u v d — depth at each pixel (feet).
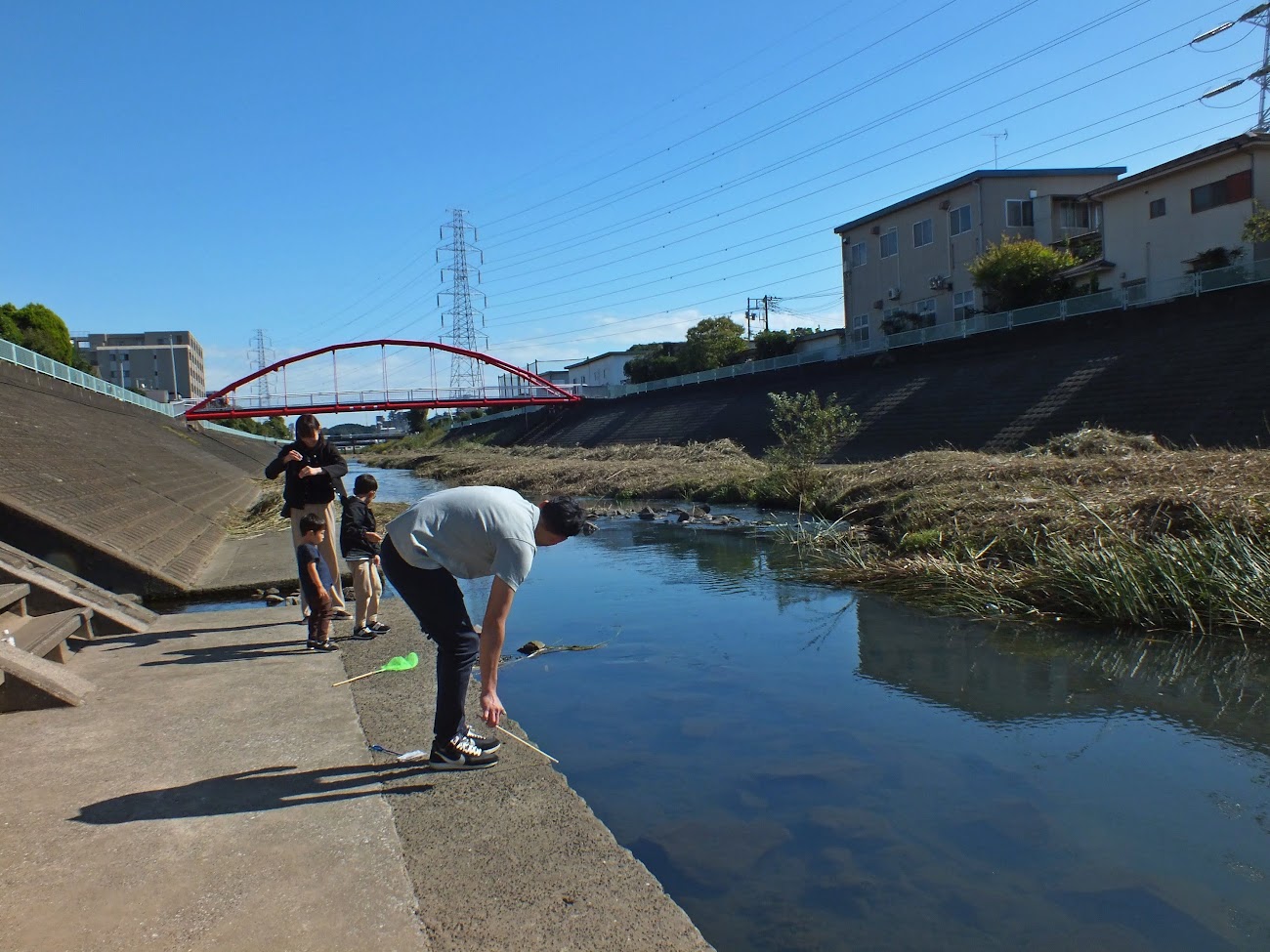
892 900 9.93
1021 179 107.86
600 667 19.71
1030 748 14.32
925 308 116.57
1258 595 21.01
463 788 11.14
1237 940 9.05
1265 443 47.78
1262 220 68.59
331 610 20.76
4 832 9.68
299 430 18.75
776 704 16.87
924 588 26.73
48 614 18.06
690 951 7.73
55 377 68.69
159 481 53.47
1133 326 68.33
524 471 92.07
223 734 12.92
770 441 94.22
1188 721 15.39
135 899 8.29
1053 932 9.26
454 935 7.84
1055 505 29.19
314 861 9.14
